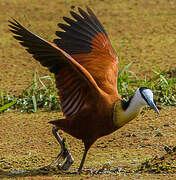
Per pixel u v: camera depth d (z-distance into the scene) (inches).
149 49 854.5
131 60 797.9
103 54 471.8
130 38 918.4
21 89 689.0
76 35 477.1
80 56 467.2
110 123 426.0
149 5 1130.7
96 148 500.7
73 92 427.8
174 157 446.3
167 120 571.5
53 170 449.7
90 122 428.1
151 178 404.5
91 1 1155.9
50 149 502.9
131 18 1037.2
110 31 958.4
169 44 878.4
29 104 643.5
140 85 664.4
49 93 650.8
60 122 438.0
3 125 573.0
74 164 463.8
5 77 740.7
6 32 974.4
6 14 1049.5
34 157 481.7
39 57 413.1
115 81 456.1
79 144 514.6
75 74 418.0
